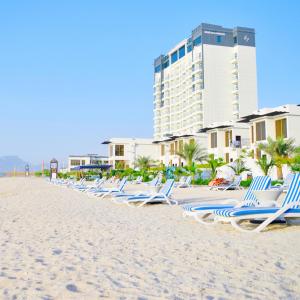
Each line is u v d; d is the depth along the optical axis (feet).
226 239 21.11
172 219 30.35
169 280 12.97
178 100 258.16
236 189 76.69
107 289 11.95
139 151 205.77
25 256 16.66
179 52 255.50
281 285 12.41
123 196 47.65
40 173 266.77
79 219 30.60
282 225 25.95
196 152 126.82
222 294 11.47
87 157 263.70
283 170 97.96
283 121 110.11
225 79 229.25
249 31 229.66
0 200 51.93
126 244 19.65
